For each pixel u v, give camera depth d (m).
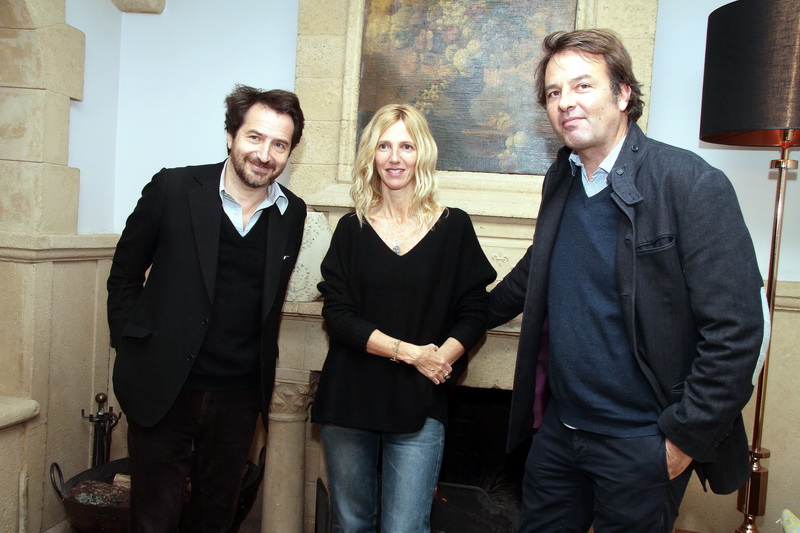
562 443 1.43
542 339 1.52
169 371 1.61
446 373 1.56
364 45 2.32
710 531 2.27
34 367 2.21
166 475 1.70
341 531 1.66
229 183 1.69
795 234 2.20
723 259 1.13
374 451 1.68
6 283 2.21
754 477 1.96
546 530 1.49
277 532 2.27
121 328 1.71
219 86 2.56
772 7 1.65
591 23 2.16
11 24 2.17
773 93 1.65
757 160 2.20
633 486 1.27
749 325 1.11
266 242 1.71
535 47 2.22
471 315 1.63
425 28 2.29
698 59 2.22
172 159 2.60
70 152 2.37
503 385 2.12
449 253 1.64
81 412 2.46
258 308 1.71
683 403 1.17
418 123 1.66
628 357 1.27
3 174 2.23
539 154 2.22
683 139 2.24
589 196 1.36
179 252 1.63
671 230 1.19
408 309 1.58
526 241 2.21
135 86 2.62
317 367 2.19
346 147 2.33
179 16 2.57
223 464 1.78
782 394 2.19
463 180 2.24
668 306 1.21
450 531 2.26
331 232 2.24
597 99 1.25
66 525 2.40
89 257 2.45
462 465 2.56
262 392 1.73
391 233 1.68
